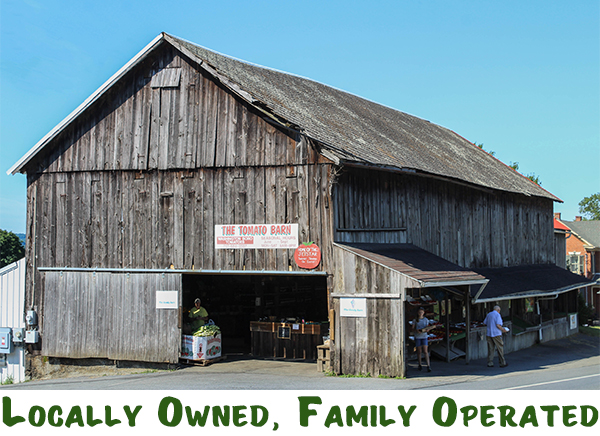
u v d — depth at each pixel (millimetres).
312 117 16828
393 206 17469
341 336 14344
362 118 21312
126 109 17062
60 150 17750
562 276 26875
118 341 16812
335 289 14500
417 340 15539
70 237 17500
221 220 15836
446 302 17281
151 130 16734
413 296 17578
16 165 17672
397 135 21938
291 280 20609
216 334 16844
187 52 16188
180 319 16234
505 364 16922
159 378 14531
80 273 17359
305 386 12422
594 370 15969
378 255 14906
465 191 21922
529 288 21812
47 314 17625
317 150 14797
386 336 13906
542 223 28672
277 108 15258
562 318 27266
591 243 50594
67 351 17281
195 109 16312
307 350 16859
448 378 13891
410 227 18250
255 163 15500
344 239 15078
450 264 17359
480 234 22672
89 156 17391
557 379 13625
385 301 13977
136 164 16781
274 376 14188
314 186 14859
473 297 17797
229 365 16172
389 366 13828
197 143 16203
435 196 19891
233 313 21312
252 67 19984
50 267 17641
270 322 17500
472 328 18578
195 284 21297
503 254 24375
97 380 15484
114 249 17000
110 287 17000
